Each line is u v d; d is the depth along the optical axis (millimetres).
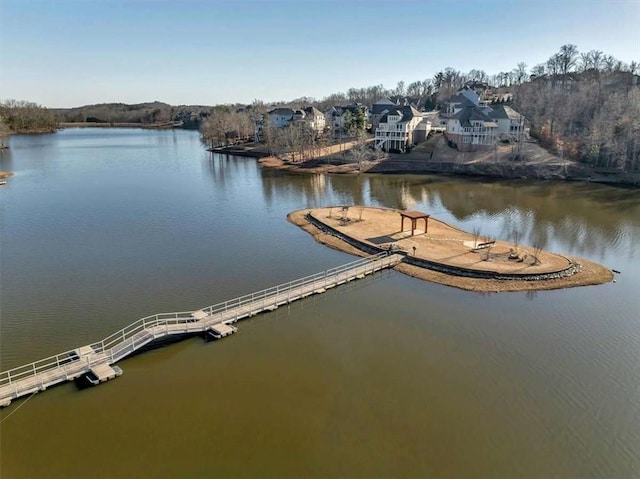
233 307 38094
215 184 94125
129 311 38281
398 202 76438
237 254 51844
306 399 27438
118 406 27016
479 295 40562
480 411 26125
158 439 24375
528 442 23766
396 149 114688
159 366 30969
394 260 47844
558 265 45219
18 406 26969
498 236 56969
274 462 22719
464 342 33250
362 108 146625
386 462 22641
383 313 37875
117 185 92625
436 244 52312
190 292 42000
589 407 26281
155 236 58312
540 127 113750
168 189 88750
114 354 30922
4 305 39312
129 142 193625
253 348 33125
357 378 29375
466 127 107438
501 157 101500
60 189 88125
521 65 199750
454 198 78688
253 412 26391
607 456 22828
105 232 60062
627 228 59844
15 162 127125
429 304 39219
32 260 49875
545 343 32875
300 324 36438
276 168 113625
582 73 152375
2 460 23062
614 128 94625
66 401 27422
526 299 39688
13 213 69438
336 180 96750
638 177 85875
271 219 66375
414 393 27797
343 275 44188
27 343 33438
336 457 23016
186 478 21922
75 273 46344
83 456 23312
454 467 22266
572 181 89125
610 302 38844
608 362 30453
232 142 163500
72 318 37094
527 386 28188
